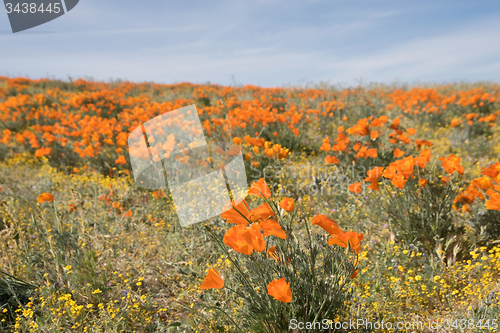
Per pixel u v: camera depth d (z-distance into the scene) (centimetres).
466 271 255
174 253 327
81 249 313
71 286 267
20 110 1060
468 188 286
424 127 855
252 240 150
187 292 258
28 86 1584
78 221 368
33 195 475
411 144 562
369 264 269
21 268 288
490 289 235
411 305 234
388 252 267
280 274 186
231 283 253
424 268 254
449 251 280
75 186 491
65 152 718
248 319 188
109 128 675
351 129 473
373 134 471
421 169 357
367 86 1495
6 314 246
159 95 1627
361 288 246
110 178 577
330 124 881
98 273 290
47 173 610
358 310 205
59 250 294
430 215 290
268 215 160
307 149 691
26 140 784
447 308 224
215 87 1814
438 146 669
